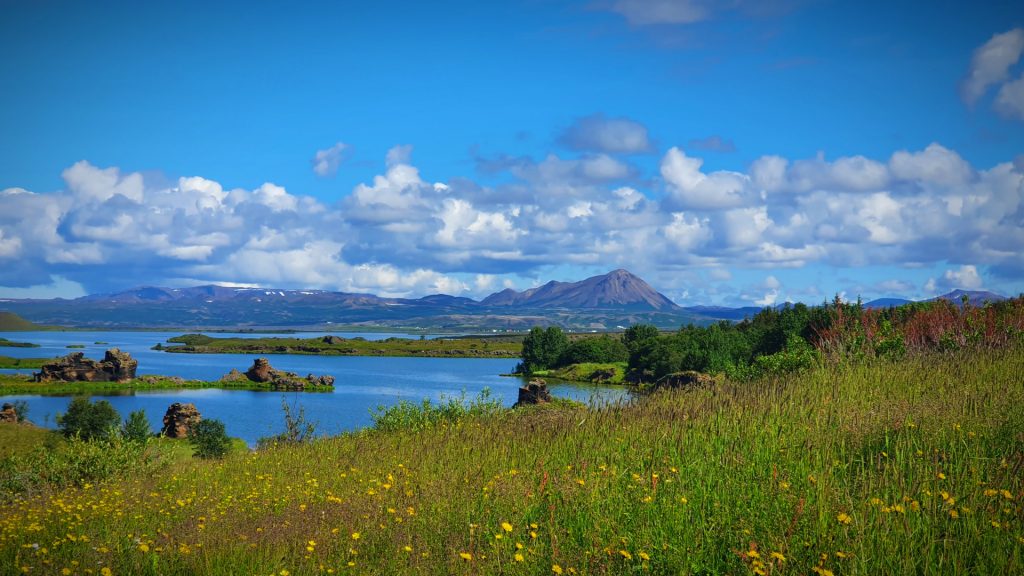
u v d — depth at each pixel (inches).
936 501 265.0
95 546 333.1
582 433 479.5
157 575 295.6
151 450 1032.2
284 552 303.4
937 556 231.6
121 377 6220.5
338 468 523.2
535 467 396.5
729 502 292.8
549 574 258.1
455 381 6353.3
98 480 776.9
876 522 250.1
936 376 509.0
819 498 267.4
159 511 415.5
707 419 452.8
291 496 425.4
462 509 332.2
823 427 388.2
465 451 494.6
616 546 265.3
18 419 2844.5
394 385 5974.4
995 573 218.8
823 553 237.3
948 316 740.7
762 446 363.6
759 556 240.5
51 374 6092.5
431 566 275.1
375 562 286.4
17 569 301.3
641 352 5753.0
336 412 3951.8
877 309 835.4
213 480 553.3
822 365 637.9
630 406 566.9
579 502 311.3
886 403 417.1
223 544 320.5
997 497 259.8
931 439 335.6
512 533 291.7
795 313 3287.4
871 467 299.6
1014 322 695.7
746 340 4124.0
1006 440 327.6
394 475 441.7
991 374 498.0
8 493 715.4
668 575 251.3
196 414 2785.4
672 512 284.8
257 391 5757.9
